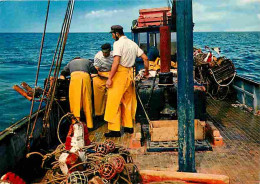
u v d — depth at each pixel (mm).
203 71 8570
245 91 7305
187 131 3584
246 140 5000
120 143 5086
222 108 7309
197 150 4590
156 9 7930
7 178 3094
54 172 3621
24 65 34656
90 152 3676
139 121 5734
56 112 5625
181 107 3537
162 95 5637
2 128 10234
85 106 5699
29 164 4316
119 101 5129
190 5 3256
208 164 4121
